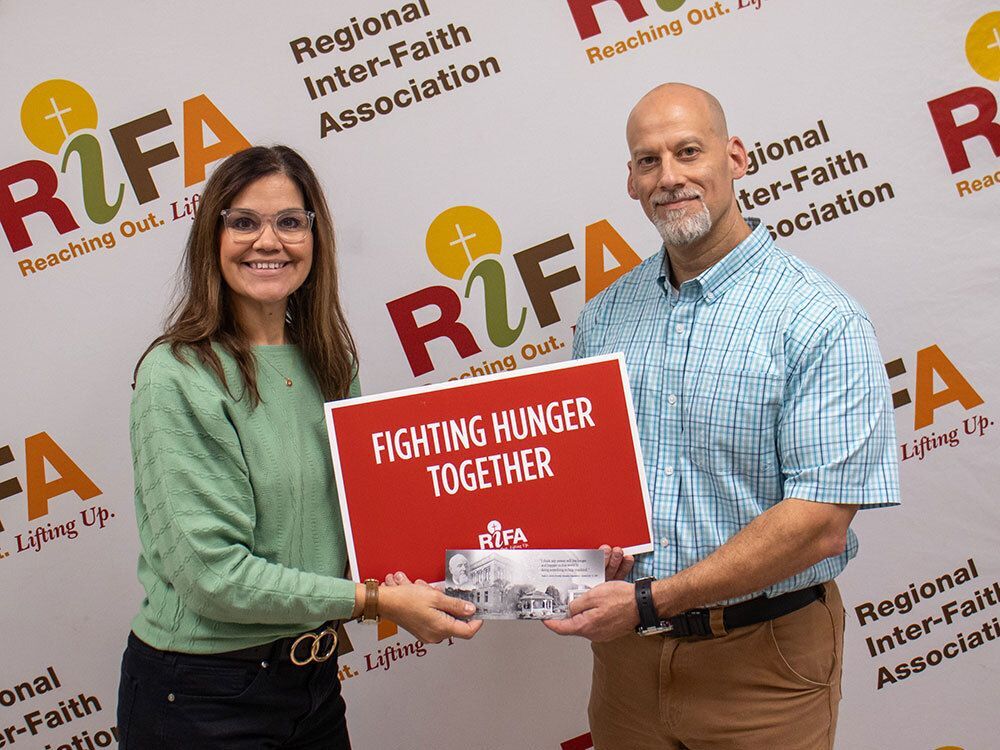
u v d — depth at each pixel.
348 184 2.01
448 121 2.00
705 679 1.56
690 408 1.52
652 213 1.56
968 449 2.09
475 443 1.52
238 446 1.38
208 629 1.39
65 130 1.97
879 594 2.12
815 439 1.43
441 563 1.52
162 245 1.99
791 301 1.49
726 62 2.00
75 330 2.00
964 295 2.06
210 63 1.97
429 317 2.04
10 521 2.03
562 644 2.13
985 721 2.12
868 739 2.13
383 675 2.12
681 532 1.53
